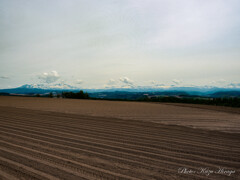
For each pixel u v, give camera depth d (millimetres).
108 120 10039
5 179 2797
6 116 10281
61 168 3256
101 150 4395
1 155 3824
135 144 5035
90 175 3002
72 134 6117
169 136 6250
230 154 4309
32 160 3598
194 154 4238
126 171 3199
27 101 26984
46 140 5191
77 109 16578
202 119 11688
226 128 8414
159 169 3320
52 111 14023
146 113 14828
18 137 5445
